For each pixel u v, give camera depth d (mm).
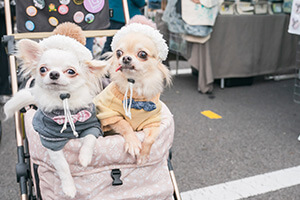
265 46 4480
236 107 3805
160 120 1377
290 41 4707
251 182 2309
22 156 1500
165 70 1388
